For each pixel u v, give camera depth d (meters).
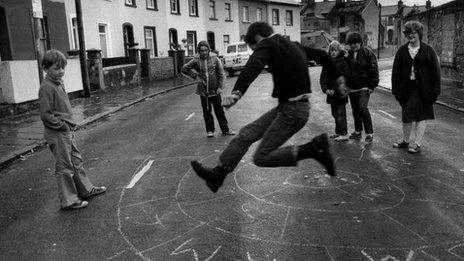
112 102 14.72
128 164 7.01
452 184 5.58
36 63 13.13
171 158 7.29
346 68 7.71
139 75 22.62
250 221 4.57
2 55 14.48
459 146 7.58
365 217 4.59
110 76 19.48
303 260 3.73
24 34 15.24
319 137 4.03
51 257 3.96
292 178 5.94
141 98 15.80
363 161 6.70
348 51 7.74
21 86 12.46
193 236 4.26
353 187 5.53
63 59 4.95
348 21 66.12
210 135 8.91
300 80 3.84
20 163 7.40
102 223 4.66
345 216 4.62
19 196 5.66
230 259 3.79
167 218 4.72
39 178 6.46
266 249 3.94
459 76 18.12
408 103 7.07
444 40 19.88
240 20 40.72
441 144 7.75
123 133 9.72
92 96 16.53
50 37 17.86
